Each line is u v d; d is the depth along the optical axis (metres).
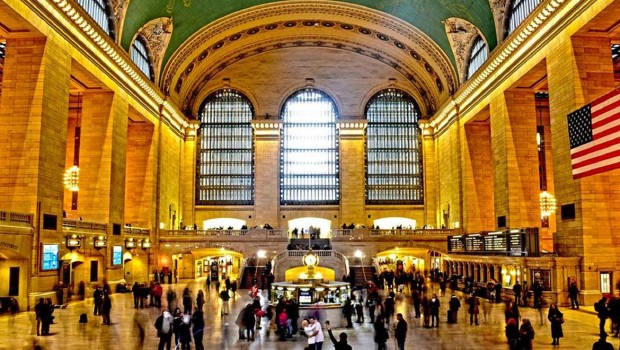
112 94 30.94
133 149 37.81
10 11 21.05
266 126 47.00
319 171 47.69
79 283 27.83
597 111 17.17
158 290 24.41
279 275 34.59
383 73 48.00
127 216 37.19
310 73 47.81
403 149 48.09
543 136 39.00
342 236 38.47
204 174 47.41
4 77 23.25
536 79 29.53
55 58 24.22
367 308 23.05
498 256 27.16
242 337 16.42
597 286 22.56
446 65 40.31
